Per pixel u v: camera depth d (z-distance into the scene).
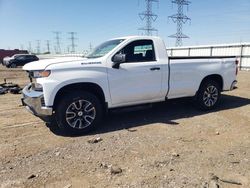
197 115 6.61
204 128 5.59
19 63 33.44
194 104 7.16
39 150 4.49
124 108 5.88
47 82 4.92
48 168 3.84
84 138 5.05
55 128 5.68
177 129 5.52
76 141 4.89
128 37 5.89
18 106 7.96
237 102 8.12
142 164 3.91
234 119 6.24
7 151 4.46
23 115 6.82
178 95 6.48
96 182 3.43
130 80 5.69
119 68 5.54
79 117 5.22
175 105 7.67
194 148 4.50
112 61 5.50
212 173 3.62
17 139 5.04
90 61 5.30
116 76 5.52
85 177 3.56
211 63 6.92
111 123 6.00
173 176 3.55
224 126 5.72
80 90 5.30
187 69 6.46
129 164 3.91
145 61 5.93
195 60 6.64
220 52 25.28
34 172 3.72
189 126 5.72
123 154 4.27
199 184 3.34
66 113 5.11
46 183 3.43
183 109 7.21
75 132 5.21
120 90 5.60
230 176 3.54
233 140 4.88
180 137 5.04
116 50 5.59
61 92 5.17
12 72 24.12
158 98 6.21
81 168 3.82
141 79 5.82
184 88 6.48
